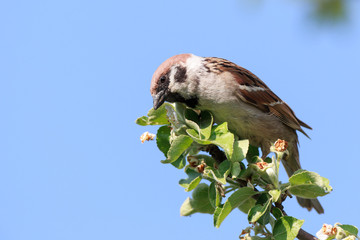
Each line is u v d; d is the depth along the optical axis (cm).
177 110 627
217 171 581
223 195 607
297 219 512
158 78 808
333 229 539
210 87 799
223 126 596
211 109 822
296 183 557
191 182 592
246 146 586
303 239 552
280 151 588
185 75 799
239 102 825
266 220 538
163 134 646
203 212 661
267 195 568
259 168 580
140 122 646
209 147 636
